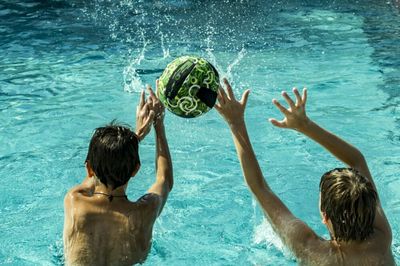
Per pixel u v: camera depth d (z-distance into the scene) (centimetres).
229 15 963
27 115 592
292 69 714
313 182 474
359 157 317
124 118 584
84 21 921
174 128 569
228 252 386
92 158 317
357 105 613
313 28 884
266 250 385
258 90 651
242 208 438
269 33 862
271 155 517
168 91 337
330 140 314
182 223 419
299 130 313
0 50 788
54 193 459
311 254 286
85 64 737
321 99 629
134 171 324
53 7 998
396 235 403
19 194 456
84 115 593
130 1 1040
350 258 279
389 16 938
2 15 952
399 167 493
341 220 277
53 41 825
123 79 686
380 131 557
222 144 537
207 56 764
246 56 762
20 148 528
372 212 278
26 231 409
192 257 381
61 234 406
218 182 474
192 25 908
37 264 374
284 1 1055
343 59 747
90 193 330
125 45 810
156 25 905
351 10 980
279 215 302
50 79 687
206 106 338
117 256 312
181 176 482
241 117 319
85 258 308
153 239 398
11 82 677
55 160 507
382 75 691
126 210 318
